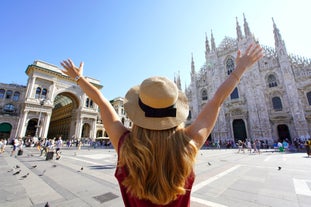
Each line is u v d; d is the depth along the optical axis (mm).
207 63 46062
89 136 52500
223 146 37406
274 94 34000
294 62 33219
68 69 2039
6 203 4934
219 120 39812
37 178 7750
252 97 35781
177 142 1191
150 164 1083
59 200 5207
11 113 50125
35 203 4965
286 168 10289
